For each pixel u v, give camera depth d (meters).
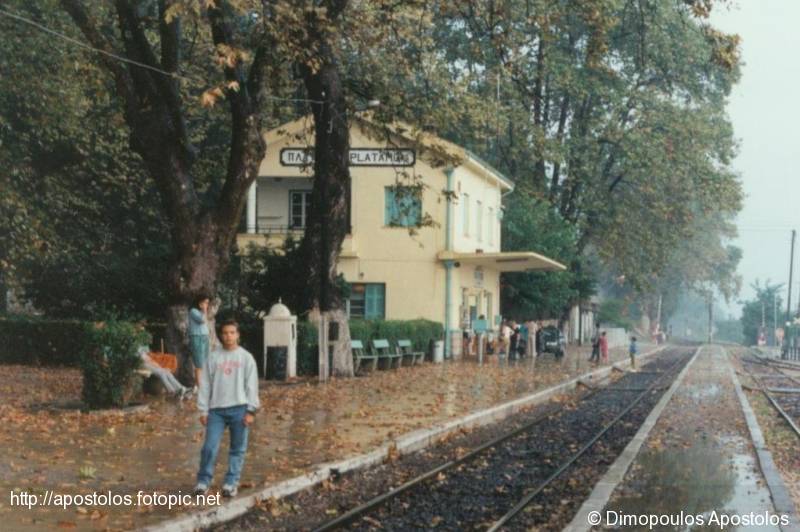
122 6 20.97
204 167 33.66
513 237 51.06
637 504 11.38
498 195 49.53
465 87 32.62
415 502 11.53
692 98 54.06
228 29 20.64
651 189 53.81
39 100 28.33
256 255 31.00
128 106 21.39
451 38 45.59
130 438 14.70
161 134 21.45
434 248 40.06
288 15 19.16
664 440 17.62
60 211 32.41
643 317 120.00
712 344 115.62
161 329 30.55
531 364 40.31
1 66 27.19
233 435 10.62
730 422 20.81
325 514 10.78
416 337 36.78
